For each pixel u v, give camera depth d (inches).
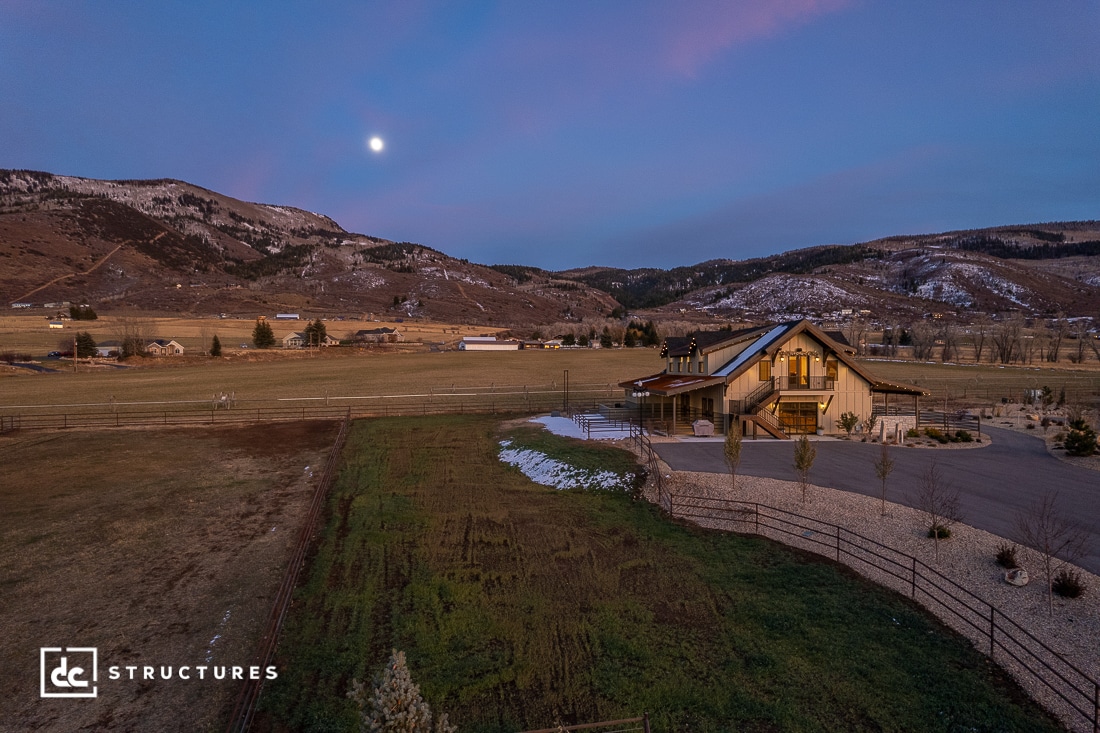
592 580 591.2
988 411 1696.6
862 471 983.0
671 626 493.7
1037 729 353.7
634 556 652.1
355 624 509.4
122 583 603.8
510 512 832.9
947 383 2659.9
